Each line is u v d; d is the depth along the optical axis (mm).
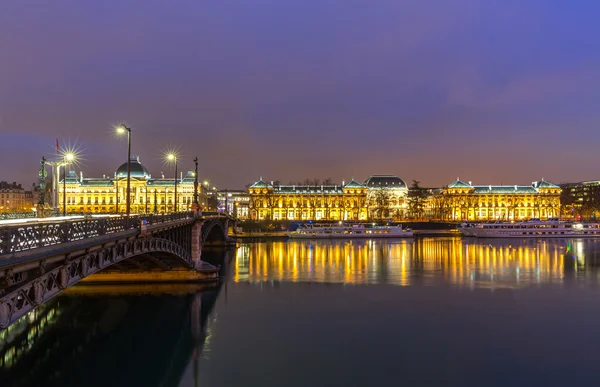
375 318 51000
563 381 35031
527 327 47750
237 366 37844
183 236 65812
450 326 48062
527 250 120750
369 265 91750
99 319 50344
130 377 36062
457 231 182375
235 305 56469
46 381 35375
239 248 128625
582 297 61344
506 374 36250
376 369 37156
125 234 36219
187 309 54438
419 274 80062
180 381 35031
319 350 41250
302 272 82250
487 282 72062
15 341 43875
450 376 35875
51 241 24078
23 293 22219
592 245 134875
